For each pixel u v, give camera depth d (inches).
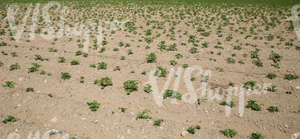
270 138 303.7
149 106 372.2
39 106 368.8
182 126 325.7
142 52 604.7
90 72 491.2
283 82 437.7
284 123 328.2
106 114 350.6
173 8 1323.8
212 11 1203.9
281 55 569.3
